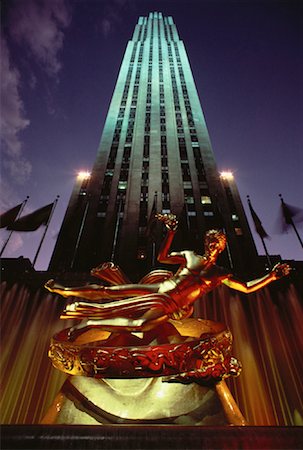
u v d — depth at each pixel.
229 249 29.56
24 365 16.11
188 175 38.31
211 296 18.55
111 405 3.06
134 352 2.91
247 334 17.31
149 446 2.03
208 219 32.69
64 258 29.39
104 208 34.72
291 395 15.09
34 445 2.03
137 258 28.30
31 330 17.44
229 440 2.07
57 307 18.17
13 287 18.86
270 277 4.02
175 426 2.24
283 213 21.22
